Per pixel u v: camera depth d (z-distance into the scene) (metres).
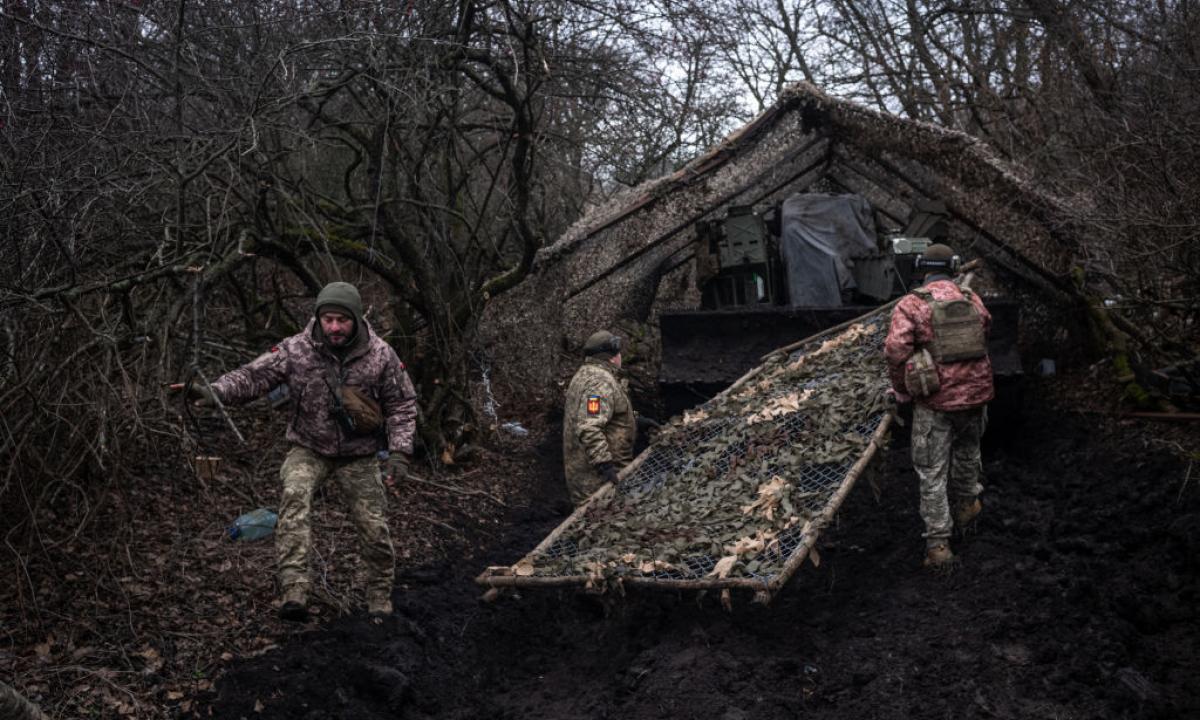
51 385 4.44
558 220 10.34
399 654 4.23
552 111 8.18
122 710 3.56
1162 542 4.82
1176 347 6.96
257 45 5.55
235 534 5.09
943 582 4.70
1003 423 6.79
